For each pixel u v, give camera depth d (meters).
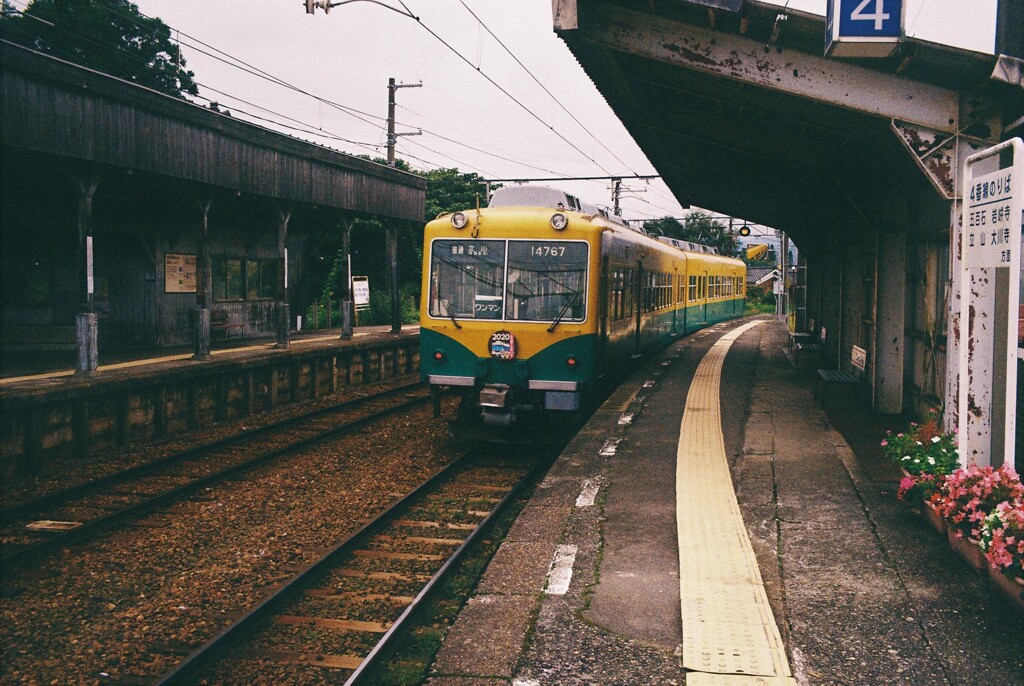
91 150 10.30
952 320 6.20
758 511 6.01
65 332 14.35
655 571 4.92
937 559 5.02
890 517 5.82
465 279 9.52
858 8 5.70
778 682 3.60
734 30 6.74
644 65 8.14
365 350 17.77
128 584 5.85
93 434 10.30
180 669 4.37
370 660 4.29
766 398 11.07
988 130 6.20
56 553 6.50
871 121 7.36
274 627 5.06
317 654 4.71
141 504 7.58
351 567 6.13
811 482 6.74
